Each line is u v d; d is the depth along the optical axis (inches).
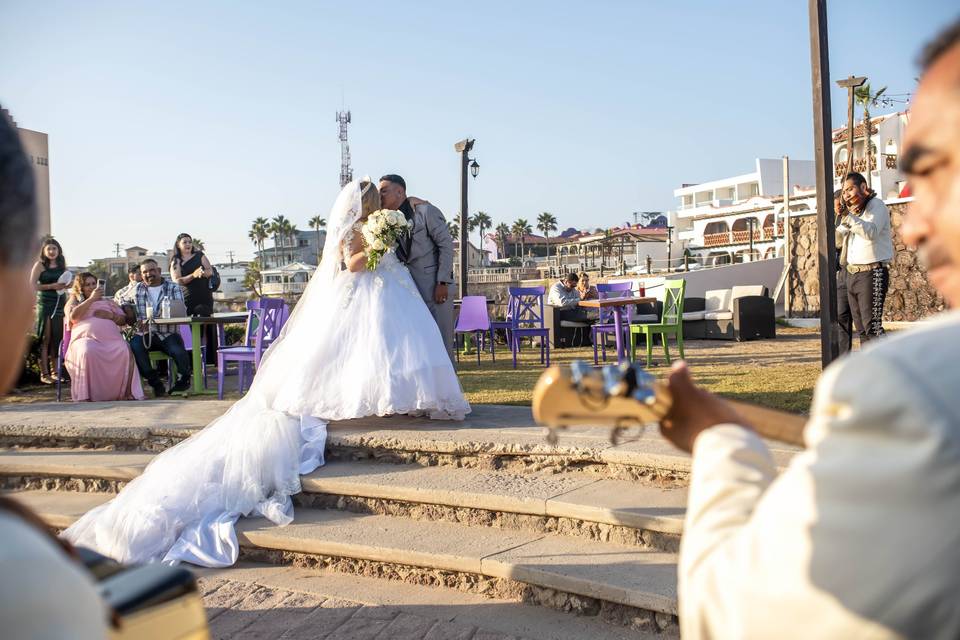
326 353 213.9
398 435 206.8
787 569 30.1
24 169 29.1
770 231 2250.2
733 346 516.7
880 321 286.8
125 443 242.1
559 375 39.0
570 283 592.1
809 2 202.5
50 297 397.4
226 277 4736.7
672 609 131.6
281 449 196.5
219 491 193.3
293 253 4918.8
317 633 144.9
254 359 322.0
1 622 23.1
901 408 28.4
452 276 308.5
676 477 172.2
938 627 27.3
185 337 385.1
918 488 27.5
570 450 185.3
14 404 315.9
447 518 180.7
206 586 169.5
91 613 26.0
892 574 27.6
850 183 285.1
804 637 29.5
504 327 444.5
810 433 32.5
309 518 189.8
